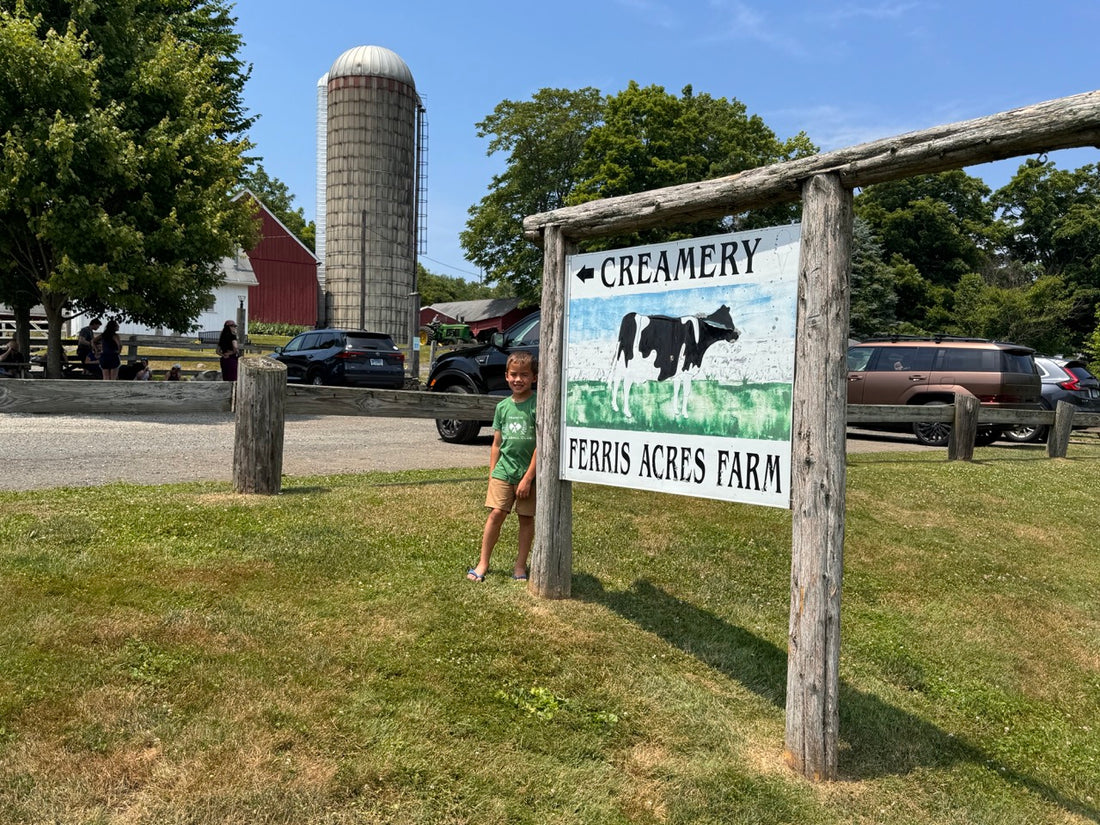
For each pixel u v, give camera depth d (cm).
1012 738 425
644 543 600
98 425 1102
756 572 586
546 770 311
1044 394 1551
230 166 1586
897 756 376
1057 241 5494
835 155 317
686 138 3709
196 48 1591
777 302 348
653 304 410
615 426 430
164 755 283
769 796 317
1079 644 555
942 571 650
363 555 493
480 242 4591
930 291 4588
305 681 341
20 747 275
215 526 511
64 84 1291
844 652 493
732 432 368
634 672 396
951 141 288
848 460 1009
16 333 1700
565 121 4450
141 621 366
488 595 457
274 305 4566
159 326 1655
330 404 662
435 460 892
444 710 338
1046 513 847
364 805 277
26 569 406
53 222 1280
